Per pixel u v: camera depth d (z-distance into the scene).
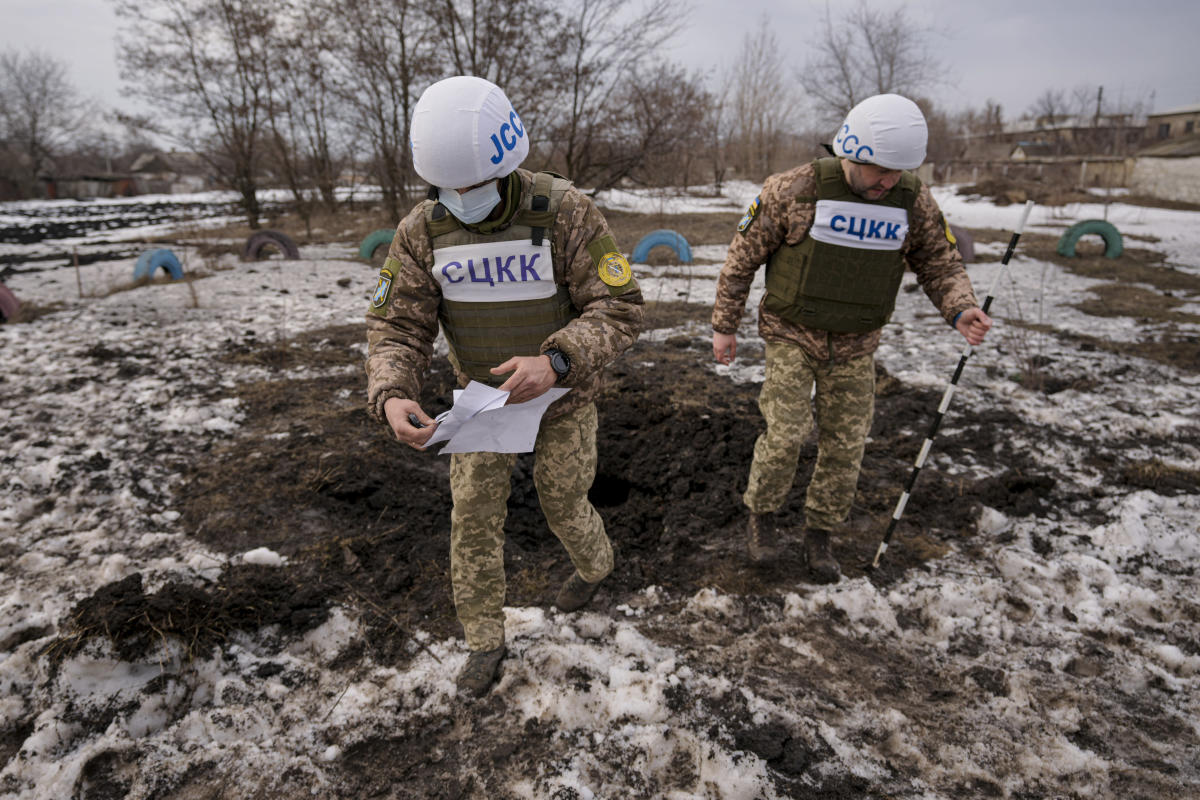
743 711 2.34
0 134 52.16
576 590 2.79
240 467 3.99
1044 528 3.49
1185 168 26.11
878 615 2.87
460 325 2.13
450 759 2.18
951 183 34.09
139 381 5.43
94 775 2.11
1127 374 5.70
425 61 14.73
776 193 2.71
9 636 2.62
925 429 4.61
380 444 4.25
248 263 11.59
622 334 2.04
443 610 2.86
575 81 15.55
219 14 15.90
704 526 3.52
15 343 6.53
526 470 3.99
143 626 2.55
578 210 2.05
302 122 17.48
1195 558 3.26
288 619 2.77
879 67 31.33
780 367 2.86
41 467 3.92
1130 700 2.45
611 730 2.27
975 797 2.07
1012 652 2.67
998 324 7.48
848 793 2.07
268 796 2.05
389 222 16.25
